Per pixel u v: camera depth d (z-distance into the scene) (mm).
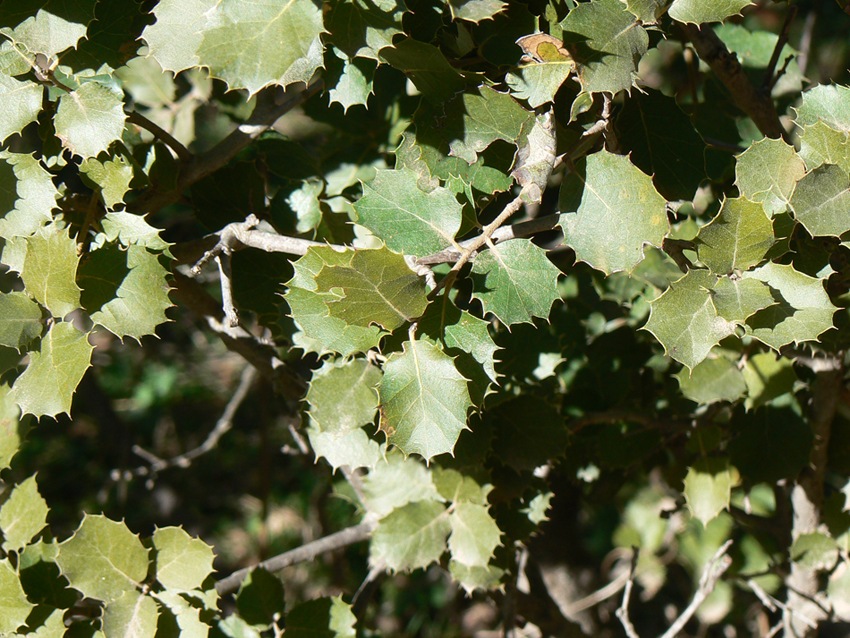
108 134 588
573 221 571
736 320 558
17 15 579
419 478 663
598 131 576
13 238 581
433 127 590
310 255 577
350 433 628
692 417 697
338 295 567
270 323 654
